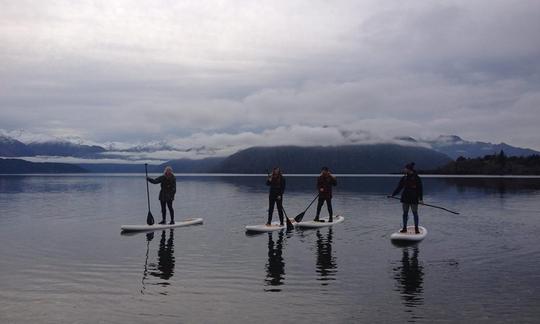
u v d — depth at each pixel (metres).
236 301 8.22
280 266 10.96
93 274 10.20
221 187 56.91
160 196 18.47
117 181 83.56
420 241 14.58
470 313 7.53
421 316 7.41
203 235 16.02
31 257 12.02
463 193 40.84
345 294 8.63
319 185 19.09
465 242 14.35
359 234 16.20
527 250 12.92
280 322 7.18
